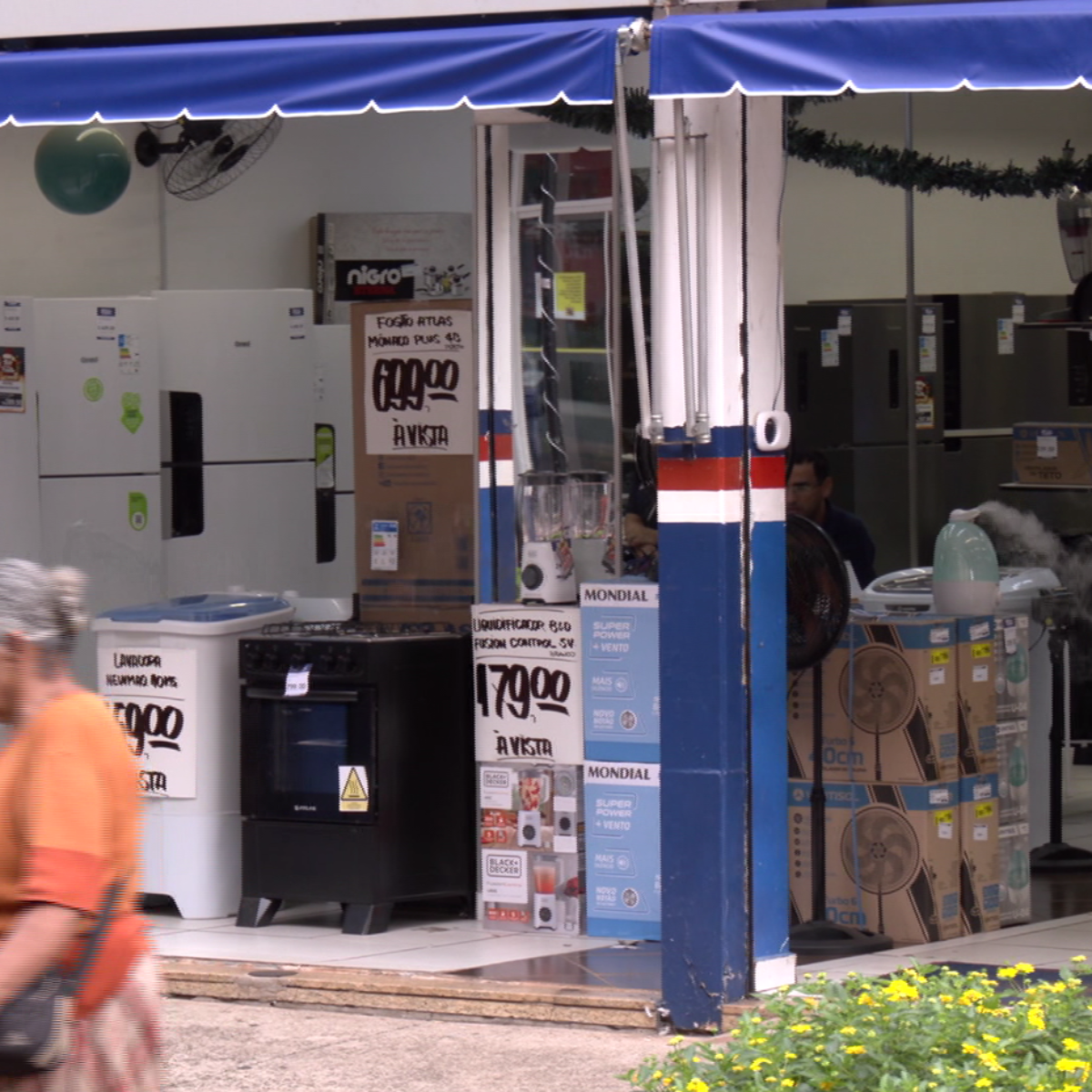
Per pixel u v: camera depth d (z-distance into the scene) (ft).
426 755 76.38
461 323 83.05
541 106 78.13
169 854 78.64
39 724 34.78
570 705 73.87
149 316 103.86
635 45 56.44
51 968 34.06
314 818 75.72
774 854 63.72
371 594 85.35
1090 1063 40.88
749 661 62.49
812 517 95.30
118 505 102.83
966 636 75.05
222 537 108.37
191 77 59.52
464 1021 65.00
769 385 62.75
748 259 61.62
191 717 78.23
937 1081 40.55
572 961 69.77
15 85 60.80
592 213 78.23
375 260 123.65
